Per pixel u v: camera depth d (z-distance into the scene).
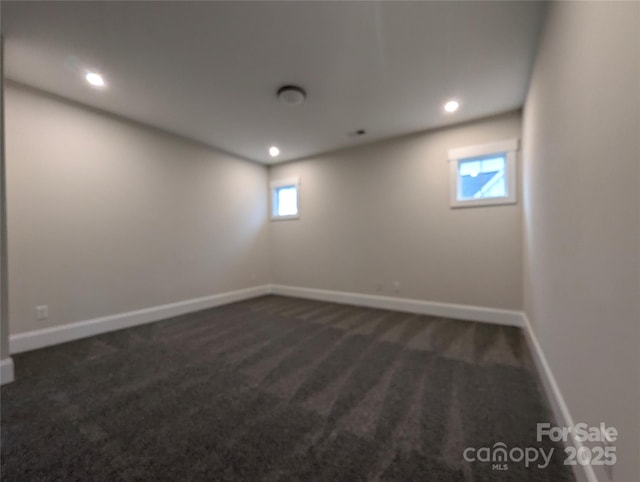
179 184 3.73
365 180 4.07
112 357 2.30
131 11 1.69
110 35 1.89
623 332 0.75
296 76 2.39
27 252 2.50
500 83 2.51
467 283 3.35
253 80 2.44
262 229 5.00
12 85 2.42
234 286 4.47
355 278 4.19
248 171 4.75
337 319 3.39
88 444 1.31
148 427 1.43
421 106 2.93
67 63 2.19
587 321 1.04
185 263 3.79
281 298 4.67
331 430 1.40
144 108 2.94
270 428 1.42
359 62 2.21
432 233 3.57
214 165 4.19
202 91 2.61
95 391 1.78
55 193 2.66
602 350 0.89
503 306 3.16
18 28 1.80
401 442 1.31
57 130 2.67
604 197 0.88
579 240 1.13
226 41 1.96
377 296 3.99
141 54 2.09
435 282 3.55
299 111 3.03
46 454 1.25
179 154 3.73
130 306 3.21
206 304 4.01
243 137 3.78
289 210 4.97
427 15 1.75
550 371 1.69
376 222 3.99
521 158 3.01
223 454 1.24
